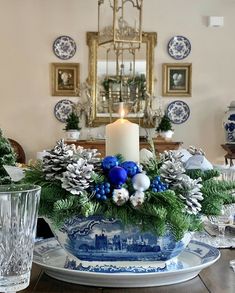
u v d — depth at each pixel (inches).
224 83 225.0
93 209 40.4
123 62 221.3
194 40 223.1
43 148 223.8
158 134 215.9
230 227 61.2
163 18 221.8
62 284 42.6
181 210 41.1
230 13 223.0
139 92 222.2
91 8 220.1
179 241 43.0
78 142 204.5
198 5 222.5
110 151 46.8
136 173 42.1
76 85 222.4
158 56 222.7
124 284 41.6
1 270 37.8
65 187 40.7
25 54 220.8
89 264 43.8
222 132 225.8
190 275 43.7
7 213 38.3
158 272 41.8
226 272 46.1
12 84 221.6
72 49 221.0
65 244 44.3
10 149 54.1
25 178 44.2
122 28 193.0
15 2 219.1
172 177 42.3
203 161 47.7
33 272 45.6
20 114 222.5
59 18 220.2
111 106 221.8
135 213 41.2
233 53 224.1
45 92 222.5
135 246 42.9
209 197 44.4
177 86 224.4
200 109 225.5
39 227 60.8
